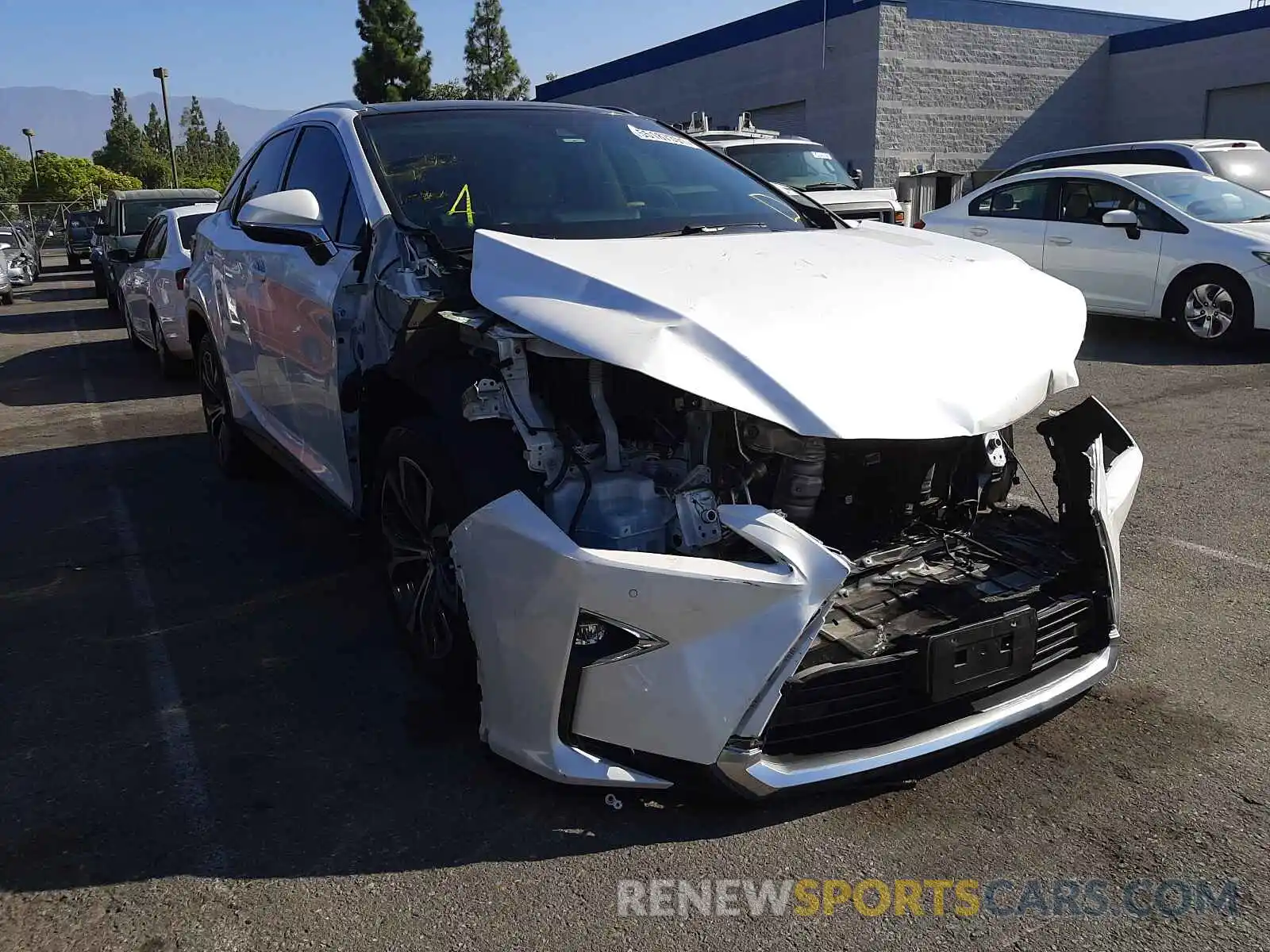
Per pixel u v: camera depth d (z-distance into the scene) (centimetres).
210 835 273
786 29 2286
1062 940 230
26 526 534
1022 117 2288
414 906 245
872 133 2111
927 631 269
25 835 274
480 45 4575
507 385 281
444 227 358
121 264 1492
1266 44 2080
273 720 331
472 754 308
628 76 2823
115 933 238
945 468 303
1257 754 297
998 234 1073
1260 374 816
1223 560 443
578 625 251
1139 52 2314
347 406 378
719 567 243
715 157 455
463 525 277
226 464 598
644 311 270
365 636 392
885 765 261
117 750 316
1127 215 940
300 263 412
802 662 257
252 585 445
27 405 862
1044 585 299
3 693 353
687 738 247
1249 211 972
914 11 2092
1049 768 293
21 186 7088
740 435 273
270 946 233
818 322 275
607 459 275
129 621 411
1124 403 730
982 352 285
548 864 258
